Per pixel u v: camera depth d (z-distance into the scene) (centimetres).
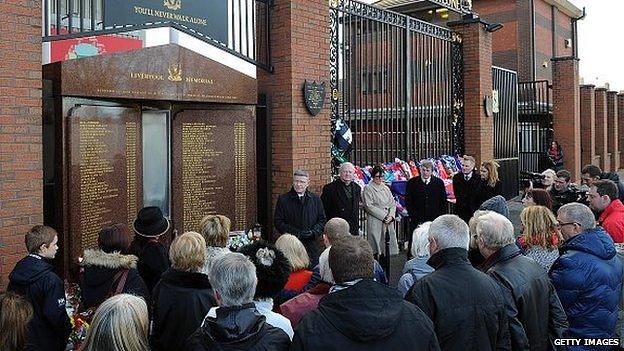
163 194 655
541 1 3022
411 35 1092
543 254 432
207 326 254
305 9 779
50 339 383
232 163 718
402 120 1056
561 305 374
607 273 394
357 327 238
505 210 502
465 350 296
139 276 420
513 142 1458
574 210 414
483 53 1252
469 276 308
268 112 775
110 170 586
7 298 303
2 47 473
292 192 680
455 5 1223
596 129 2478
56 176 543
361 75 965
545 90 2206
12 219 478
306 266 420
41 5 504
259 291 299
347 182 750
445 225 320
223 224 430
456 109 1225
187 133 676
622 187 745
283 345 255
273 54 772
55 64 537
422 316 257
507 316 318
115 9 611
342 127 870
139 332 270
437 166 1102
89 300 407
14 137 480
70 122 542
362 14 941
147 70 607
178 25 647
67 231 541
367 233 838
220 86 691
